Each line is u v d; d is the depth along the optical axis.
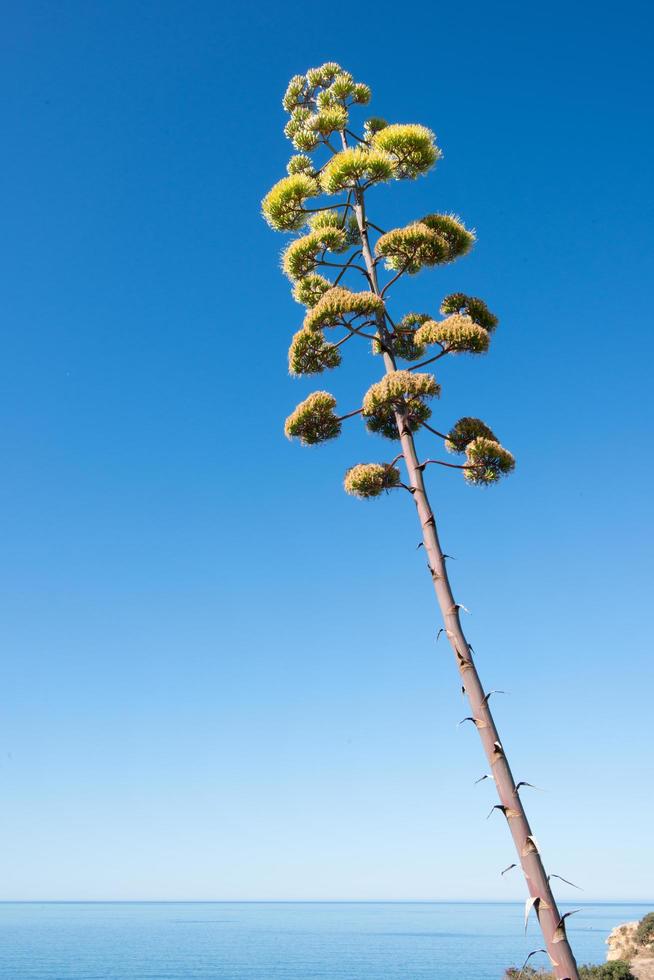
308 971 162.25
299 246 11.93
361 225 11.98
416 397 10.72
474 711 8.47
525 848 7.75
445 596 9.16
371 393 10.71
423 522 9.70
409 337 12.35
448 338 10.94
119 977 153.12
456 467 10.59
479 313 11.99
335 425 11.56
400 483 10.25
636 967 36.59
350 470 11.01
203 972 163.12
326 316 11.13
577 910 7.43
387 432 12.41
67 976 155.50
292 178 12.05
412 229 11.28
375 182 11.79
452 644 8.90
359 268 11.83
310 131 13.03
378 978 141.75
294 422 11.50
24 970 172.00
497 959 195.00
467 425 11.22
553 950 7.31
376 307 11.12
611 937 44.09
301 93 13.70
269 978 145.50
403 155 11.66
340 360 11.80
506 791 8.02
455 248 11.83
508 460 10.56
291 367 11.70
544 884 7.59
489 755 8.24
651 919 42.94
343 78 13.45
